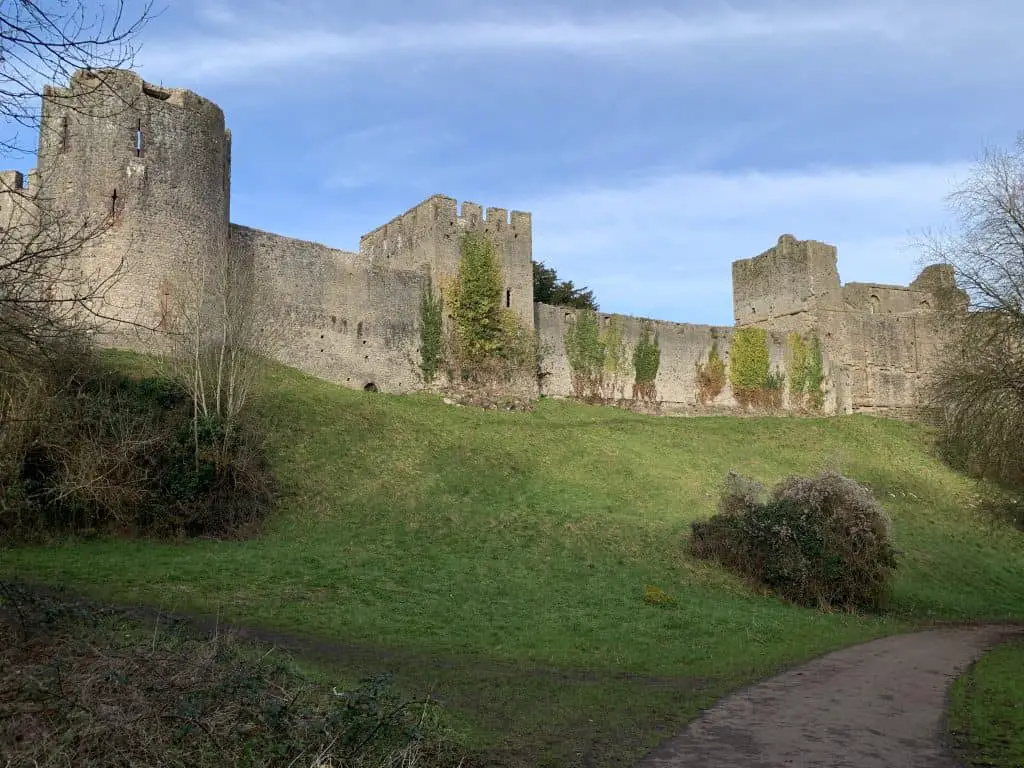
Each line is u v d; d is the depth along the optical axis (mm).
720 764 8672
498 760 8578
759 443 44875
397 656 13461
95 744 6824
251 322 30094
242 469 22906
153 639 9445
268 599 16297
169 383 24375
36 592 13188
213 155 33000
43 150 30078
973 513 37781
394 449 30078
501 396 43375
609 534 26062
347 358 39312
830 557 23406
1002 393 21500
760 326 60812
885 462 44094
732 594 22656
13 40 6680
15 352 9062
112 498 19844
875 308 61125
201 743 7293
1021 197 21031
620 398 50375
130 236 30078
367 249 48594
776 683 13320
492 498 27891
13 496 17953
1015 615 26375
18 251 8938
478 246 44281
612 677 13312
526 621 17172
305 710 8281
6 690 7488
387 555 21328
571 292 70125
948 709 11422
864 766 8672
